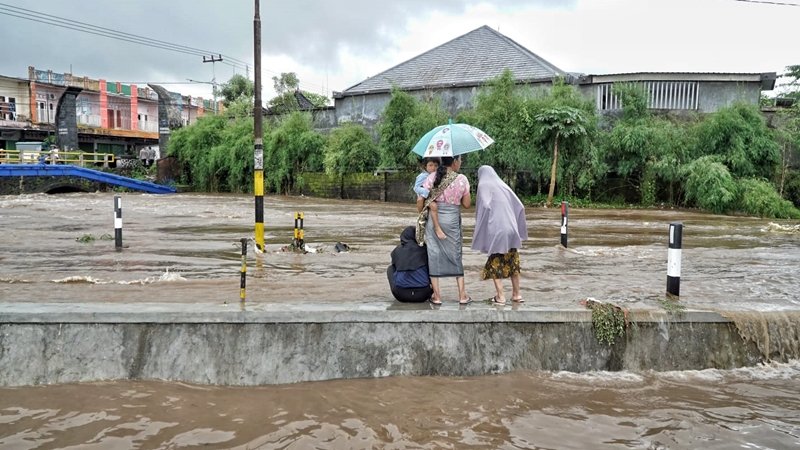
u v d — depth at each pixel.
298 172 35.78
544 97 27.83
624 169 26.89
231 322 4.96
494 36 36.56
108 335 4.91
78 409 4.30
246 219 18.14
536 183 28.86
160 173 42.38
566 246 11.45
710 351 5.41
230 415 4.25
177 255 10.04
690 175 24.70
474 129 5.56
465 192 5.48
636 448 3.82
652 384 4.98
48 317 4.86
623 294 6.71
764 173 25.50
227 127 41.62
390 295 6.44
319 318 5.04
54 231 13.84
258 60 10.05
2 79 45.72
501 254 5.64
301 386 4.88
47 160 37.50
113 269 8.48
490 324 5.25
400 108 30.08
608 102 28.72
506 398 4.63
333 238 13.21
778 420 4.27
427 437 3.93
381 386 4.88
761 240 13.95
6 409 4.30
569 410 4.41
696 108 27.81
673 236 6.39
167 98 44.62
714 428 4.12
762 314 5.52
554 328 5.31
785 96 31.98
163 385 4.79
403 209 24.05
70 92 41.72
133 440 3.83
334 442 3.84
